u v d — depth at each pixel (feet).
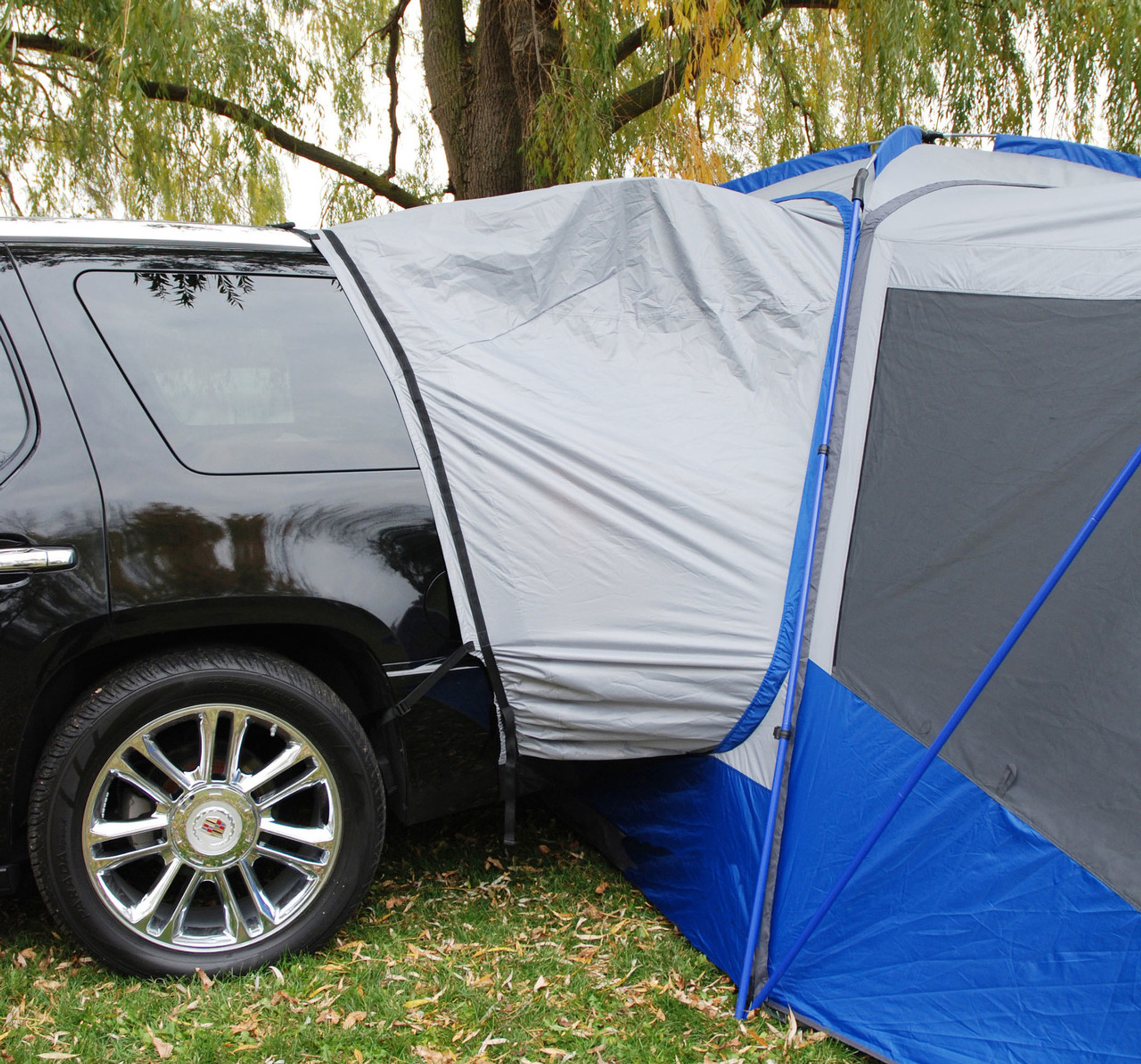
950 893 7.57
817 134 28.45
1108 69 24.59
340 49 32.19
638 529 8.71
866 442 8.83
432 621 8.79
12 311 8.28
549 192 9.84
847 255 9.44
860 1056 7.68
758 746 8.92
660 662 8.72
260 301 9.05
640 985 8.55
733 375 9.53
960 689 7.80
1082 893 6.95
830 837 8.25
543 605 8.72
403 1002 8.16
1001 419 8.13
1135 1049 6.55
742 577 8.75
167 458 8.28
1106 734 7.07
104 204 27.86
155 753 8.21
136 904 8.43
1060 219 8.55
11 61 24.39
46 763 7.93
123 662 8.43
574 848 11.33
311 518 8.45
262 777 8.48
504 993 8.36
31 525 7.77
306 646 9.12
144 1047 7.50
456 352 9.00
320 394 8.89
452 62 25.80
